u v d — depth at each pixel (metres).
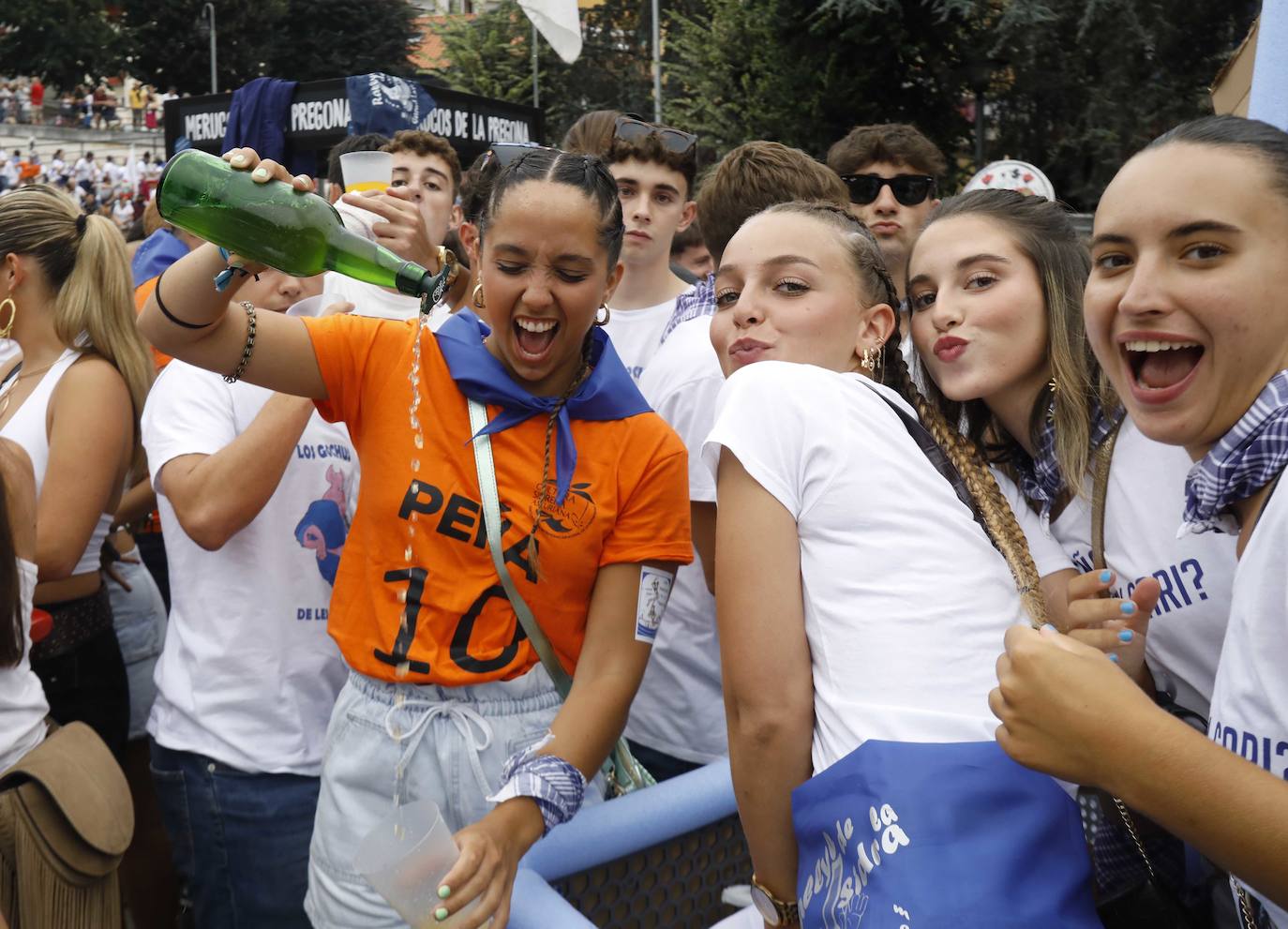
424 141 3.44
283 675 2.38
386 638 1.69
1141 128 12.68
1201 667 1.44
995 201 1.54
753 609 1.32
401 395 1.70
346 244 1.61
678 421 2.33
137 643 3.10
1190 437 1.12
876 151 3.35
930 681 1.25
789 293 1.54
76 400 2.49
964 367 1.50
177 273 1.58
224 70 35.09
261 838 2.37
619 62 24.97
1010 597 1.33
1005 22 13.25
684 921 1.76
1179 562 1.42
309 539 2.40
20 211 2.54
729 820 1.81
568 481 1.67
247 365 1.66
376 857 1.37
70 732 1.97
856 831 1.19
